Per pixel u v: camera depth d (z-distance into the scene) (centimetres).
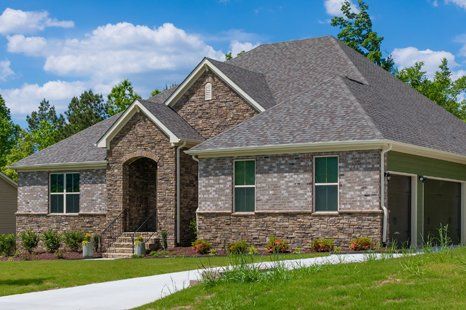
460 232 3247
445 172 3052
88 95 7875
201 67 3253
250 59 3762
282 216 2734
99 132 3781
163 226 3062
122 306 1454
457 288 1251
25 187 3716
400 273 1414
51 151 3756
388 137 2545
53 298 1595
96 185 3478
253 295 1364
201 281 1588
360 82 3212
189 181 3120
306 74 3403
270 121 2894
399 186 2728
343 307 1203
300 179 2705
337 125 2680
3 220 4841
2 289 1783
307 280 1427
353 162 2589
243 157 2848
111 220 3234
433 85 5559
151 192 3369
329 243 2577
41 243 3631
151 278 1911
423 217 2867
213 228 2897
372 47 5184
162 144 3097
